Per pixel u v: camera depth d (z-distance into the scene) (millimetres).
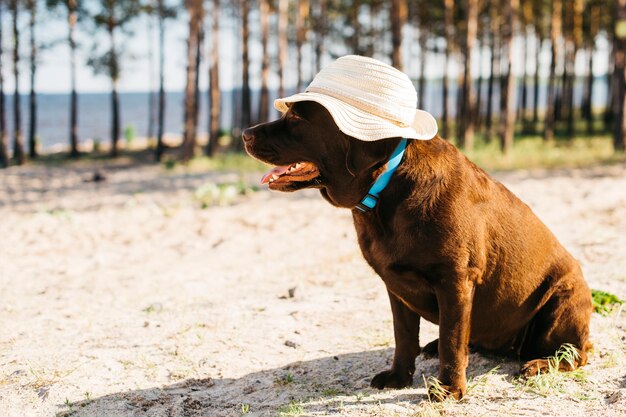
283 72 28766
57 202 15555
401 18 21172
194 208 12375
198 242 8945
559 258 3627
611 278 5637
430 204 3053
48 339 4797
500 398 3279
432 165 3113
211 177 19219
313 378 3840
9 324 5250
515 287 3467
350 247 7895
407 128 3041
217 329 4840
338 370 3941
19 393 3795
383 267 3191
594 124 39969
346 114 2879
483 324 3592
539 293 3584
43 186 20094
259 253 7949
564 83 39906
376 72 3016
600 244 7211
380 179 3041
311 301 5496
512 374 3641
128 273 7203
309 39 36750
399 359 3564
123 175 22953
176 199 14266
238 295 5930
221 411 3445
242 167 22250
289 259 7477
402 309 3488
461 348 3213
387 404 3273
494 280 3402
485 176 3432
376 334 4562
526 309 3582
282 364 4125
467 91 26188
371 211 3123
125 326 5059
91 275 7152
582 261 6457
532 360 3605
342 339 4512
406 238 3064
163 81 30266
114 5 29047
